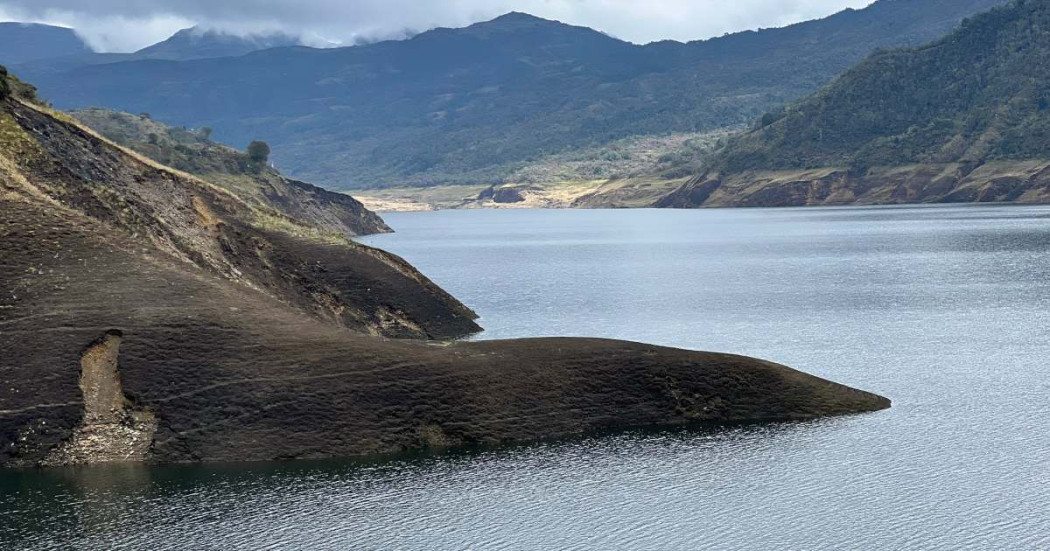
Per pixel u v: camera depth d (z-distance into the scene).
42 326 57.19
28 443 51.69
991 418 56.94
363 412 54.88
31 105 90.62
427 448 54.00
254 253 87.31
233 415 53.78
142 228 77.75
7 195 67.75
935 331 86.69
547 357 60.72
